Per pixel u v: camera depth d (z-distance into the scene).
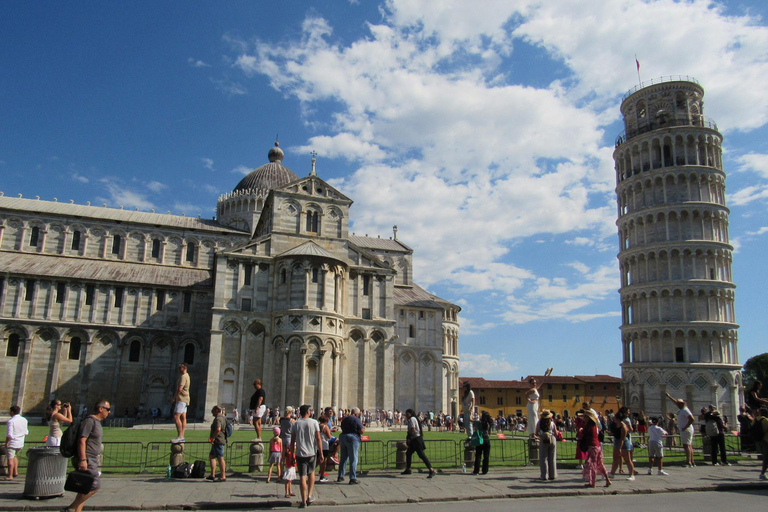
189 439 38.50
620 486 23.02
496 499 20.61
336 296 61.25
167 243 83.75
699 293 79.12
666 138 85.50
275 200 64.56
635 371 81.06
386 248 97.88
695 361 76.81
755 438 25.47
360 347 63.81
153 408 70.81
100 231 80.81
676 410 76.06
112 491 20.31
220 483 22.45
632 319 84.50
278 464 23.28
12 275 68.12
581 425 28.47
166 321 73.56
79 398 68.19
